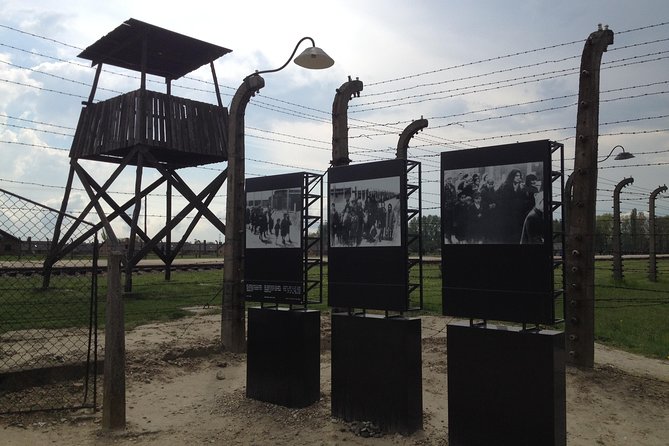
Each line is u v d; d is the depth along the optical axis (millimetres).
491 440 6031
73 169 19219
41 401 7648
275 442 6527
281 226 8320
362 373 7156
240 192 11633
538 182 5949
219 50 19203
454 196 6535
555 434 5664
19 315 12609
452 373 6332
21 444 6199
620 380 9102
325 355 11344
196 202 18359
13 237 8305
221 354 10922
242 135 11766
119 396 6730
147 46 18328
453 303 6457
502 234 6148
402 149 16703
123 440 6461
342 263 7539
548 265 5828
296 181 8188
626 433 6844
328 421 7285
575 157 10266
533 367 5793
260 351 8203
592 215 10031
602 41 10094
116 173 17516
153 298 17344
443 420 7352
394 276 7008
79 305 14062
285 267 8242
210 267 31750
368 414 7070
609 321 15523
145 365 9703
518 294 6004
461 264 6426
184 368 9906
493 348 6059
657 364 10508
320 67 9047
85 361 8844
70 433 6613
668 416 7492
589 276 9914
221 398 8273
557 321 5801
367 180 7352
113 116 17891
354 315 7406
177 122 17984
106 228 7391
